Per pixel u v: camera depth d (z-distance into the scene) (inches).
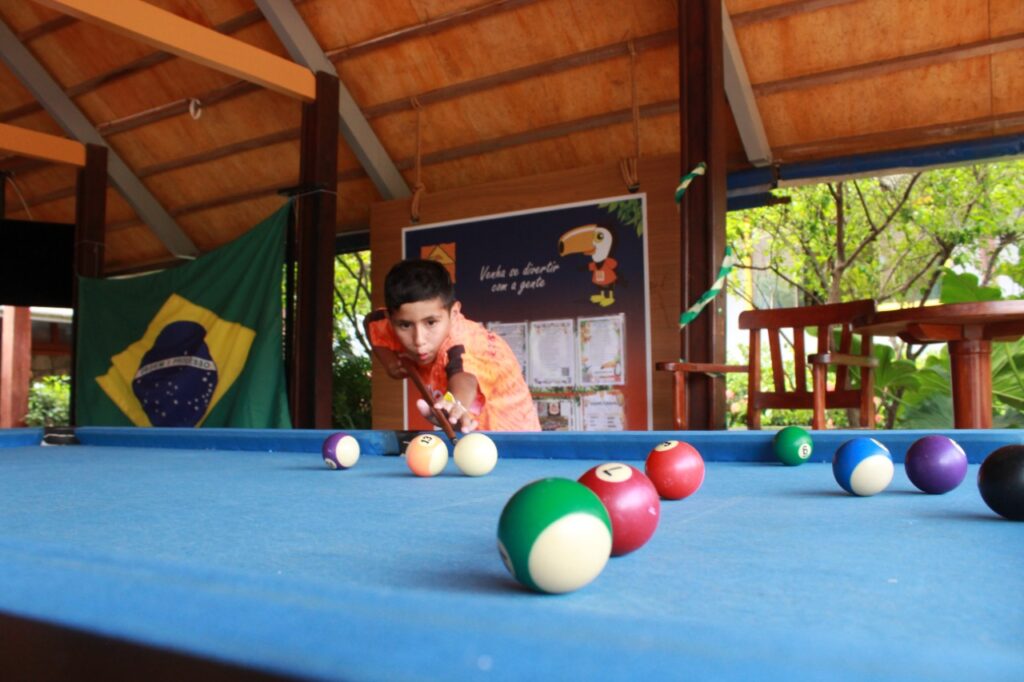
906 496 51.9
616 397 201.2
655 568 30.2
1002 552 33.6
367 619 19.8
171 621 21.9
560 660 17.8
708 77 163.2
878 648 16.9
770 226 275.7
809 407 149.1
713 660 16.9
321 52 218.5
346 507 49.3
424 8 205.8
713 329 160.4
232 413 210.1
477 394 133.3
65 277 272.5
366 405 291.6
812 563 31.2
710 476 65.1
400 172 246.4
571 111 215.2
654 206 197.9
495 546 35.8
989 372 117.2
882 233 272.2
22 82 257.3
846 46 177.9
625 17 191.6
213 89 243.0
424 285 114.6
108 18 172.6
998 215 252.2
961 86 176.7
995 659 16.3
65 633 23.2
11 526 42.4
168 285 233.1
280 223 211.2
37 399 407.5
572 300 207.9
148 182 283.6
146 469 77.4
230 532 40.0
